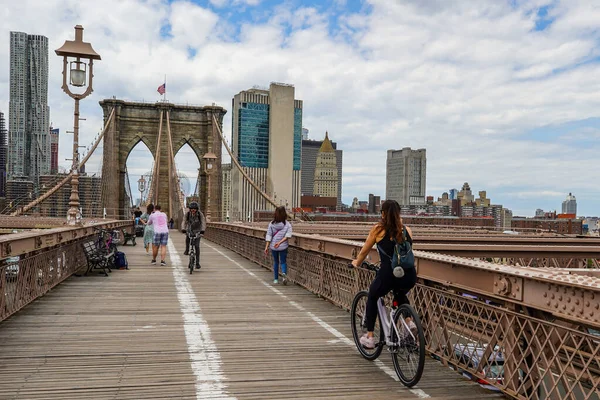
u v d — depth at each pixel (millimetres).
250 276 13719
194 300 9766
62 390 4715
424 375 5266
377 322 6785
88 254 13305
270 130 185625
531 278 4160
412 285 5246
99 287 11320
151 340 6594
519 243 17422
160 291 10852
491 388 4891
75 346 6246
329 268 9766
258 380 5090
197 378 5117
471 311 5129
